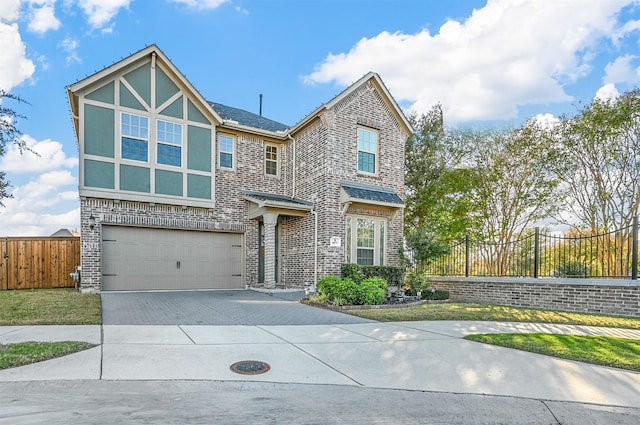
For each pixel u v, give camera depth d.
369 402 3.92
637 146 13.73
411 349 5.99
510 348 6.07
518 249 14.81
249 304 10.36
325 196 13.66
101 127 12.37
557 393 4.21
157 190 13.20
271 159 16.31
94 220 12.20
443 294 12.89
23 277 13.51
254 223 15.30
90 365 4.90
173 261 13.63
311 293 12.81
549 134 16.11
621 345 6.13
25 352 5.29
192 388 4.21
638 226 9.29
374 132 15.23
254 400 3.91
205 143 14.30
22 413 3.48
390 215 14.95
